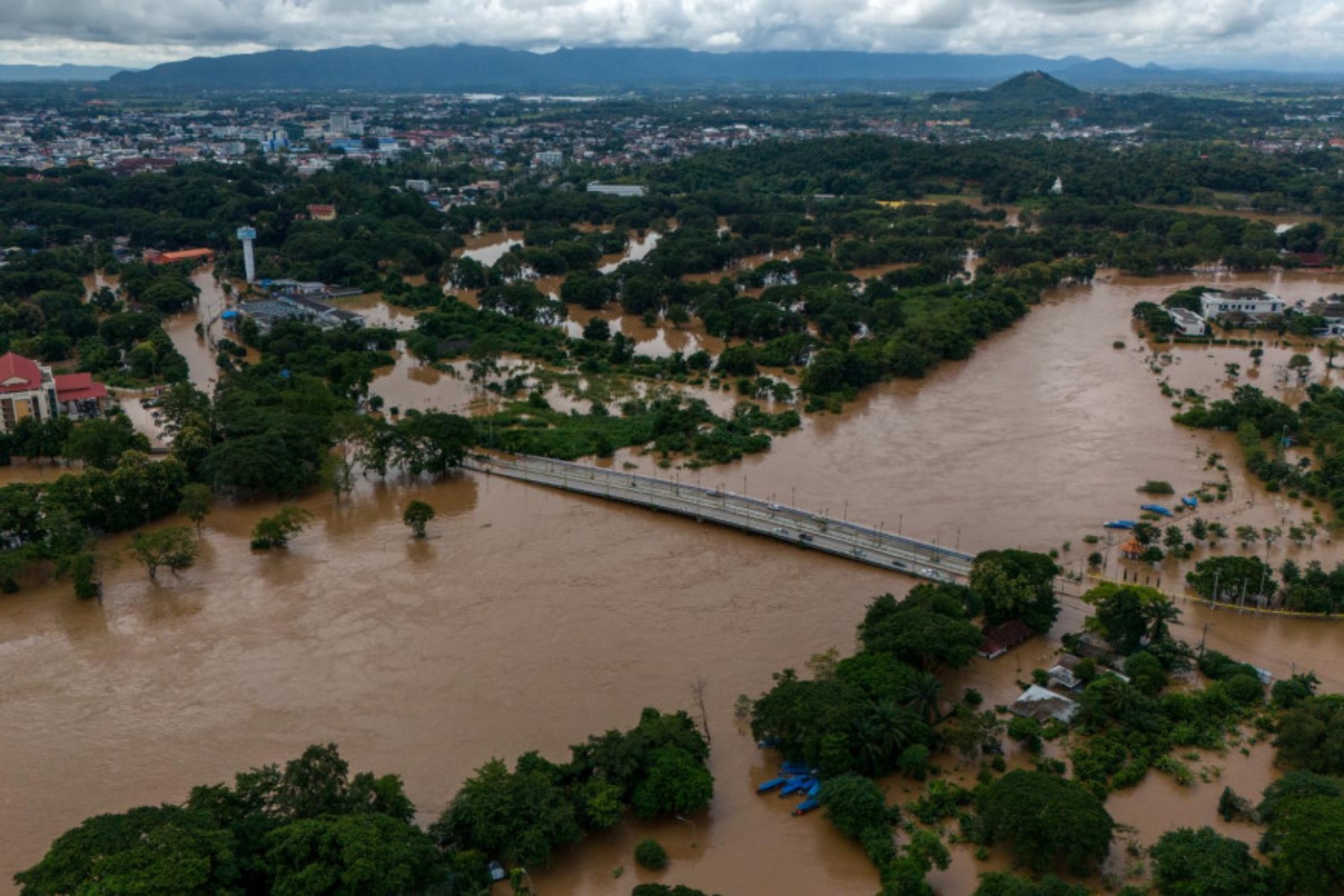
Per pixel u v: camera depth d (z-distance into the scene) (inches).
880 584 6968.5
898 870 4126.5
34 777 4953.3
